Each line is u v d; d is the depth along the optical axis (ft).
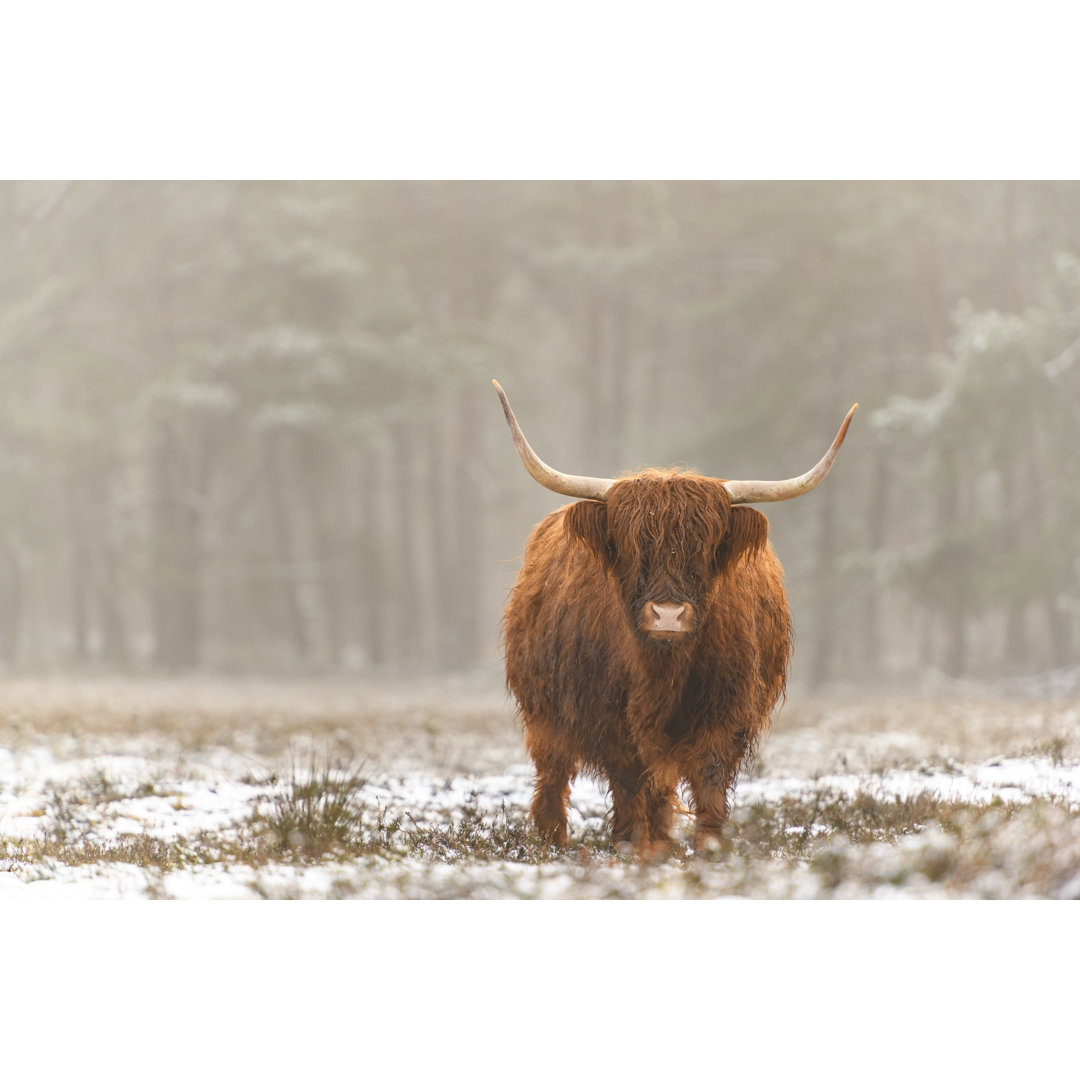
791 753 157.07
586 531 87.76
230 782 129.29
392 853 92.27
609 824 99.50
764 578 98.02
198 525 599.57
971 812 92.68
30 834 101.24
